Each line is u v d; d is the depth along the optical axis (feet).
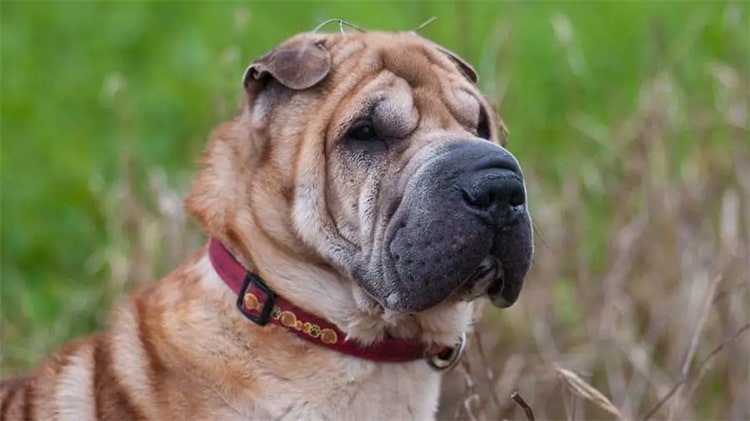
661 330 31.30
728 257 30.73
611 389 29.76
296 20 46.26
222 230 20.33
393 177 19.54
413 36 21.79
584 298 31.45
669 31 44.24
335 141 19.94
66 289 35.17
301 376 19.83
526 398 29.89
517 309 31.65
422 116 20.07
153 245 30.76
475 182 18.57
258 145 20.39
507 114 38.50
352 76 20.29
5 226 38.55
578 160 37.01
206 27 46.06
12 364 30.04
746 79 33.47
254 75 20.49
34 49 47.96
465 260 18.66
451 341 20.77
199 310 20.11
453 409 28.09
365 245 19.61
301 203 19.85
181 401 19.83
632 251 32.14
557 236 32.50
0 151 41.81
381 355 20.15
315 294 19.86
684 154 36.32
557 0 48.03
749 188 31.55
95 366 20.86
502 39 35.45
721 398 30.14
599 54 44.27
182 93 42.86
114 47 47.32
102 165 39.91
